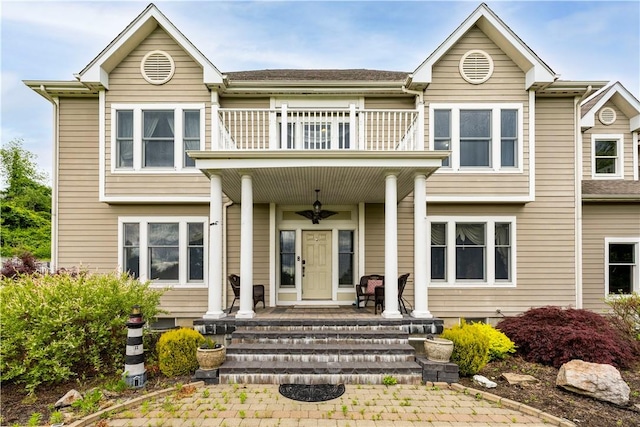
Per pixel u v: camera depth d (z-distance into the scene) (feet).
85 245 29.55
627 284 31.63
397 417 14.05
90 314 18.44
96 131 30.01
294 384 17.51
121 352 19.75
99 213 29.76
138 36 28.73
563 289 29.50
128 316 19.57
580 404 15.25
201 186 29.04
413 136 25.23
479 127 29.27
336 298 31.07
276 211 31.48
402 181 24.89
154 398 15.79
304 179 23.89
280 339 20.15
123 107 28.94
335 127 26.86
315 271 31.48
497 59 29.17
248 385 17.35
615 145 35.86
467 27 28.27
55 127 29.81
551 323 22.59
